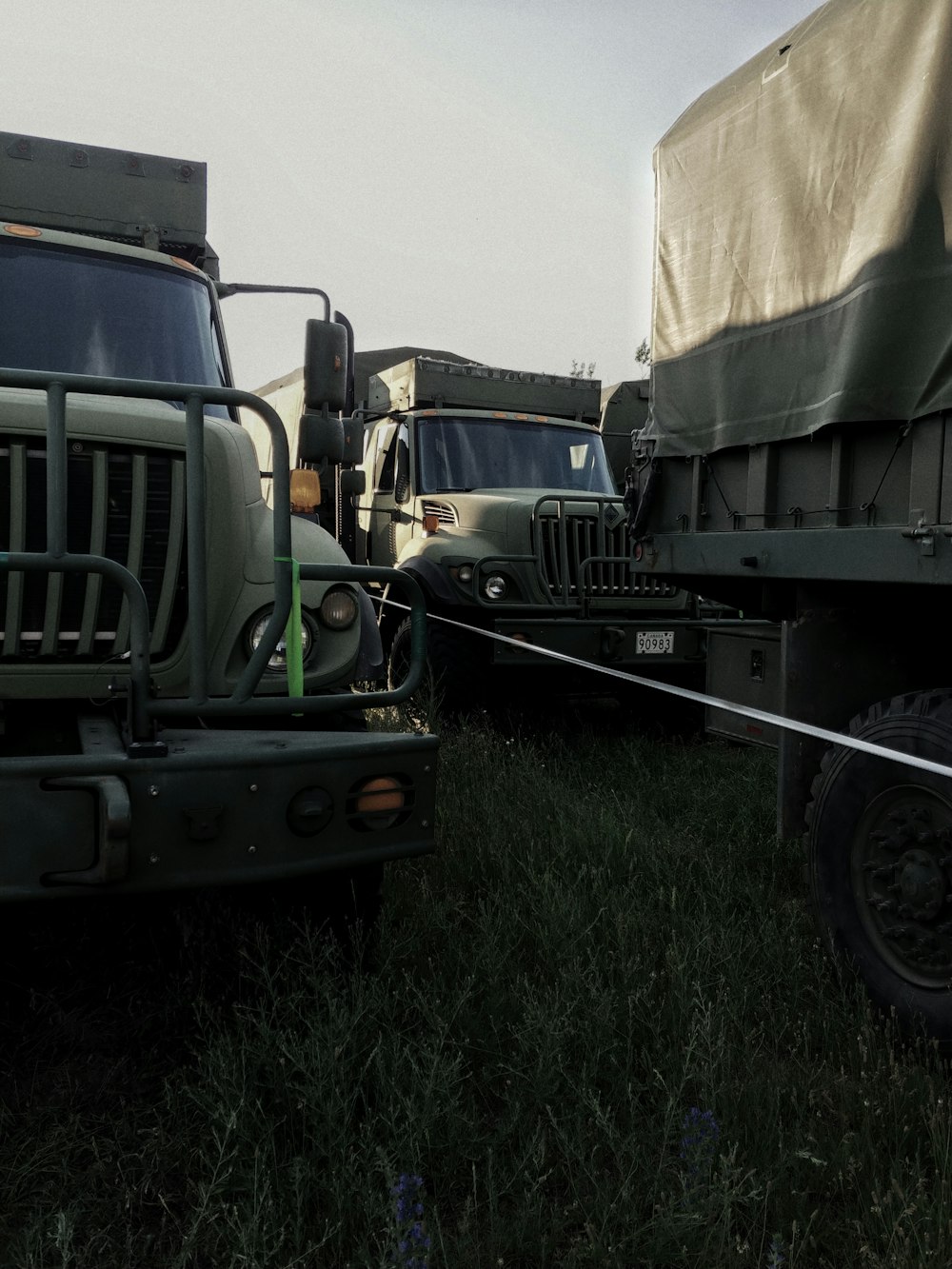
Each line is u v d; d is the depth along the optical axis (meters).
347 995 2.77
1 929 3.17
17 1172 2.18
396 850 2.72
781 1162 2.15
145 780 2.40
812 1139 2.22
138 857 2.40
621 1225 2.06
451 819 4.35
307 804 2.56
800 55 3.10
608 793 5.14
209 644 2.93
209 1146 2.27
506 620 6.34
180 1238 2.05
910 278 2.66
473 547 6.69
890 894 2.86
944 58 2.59
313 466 4.01
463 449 7.80
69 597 2.76
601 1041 2.59
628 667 6.64
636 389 8.62
